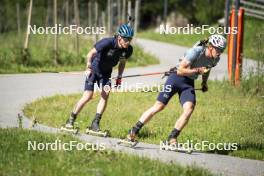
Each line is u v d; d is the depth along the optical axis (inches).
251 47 2623.0
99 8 3176.7
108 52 814.5
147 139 842.2
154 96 1261.1
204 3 4266.7
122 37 806.5
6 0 3474.4
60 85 1407.5
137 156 657.6
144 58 2103.8
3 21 3378.4
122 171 590.2
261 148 837.2
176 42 3171.8
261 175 664.4
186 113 753.0
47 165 602.9
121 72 845.2
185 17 4569.4
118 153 669.9
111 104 1148.5
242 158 760.3
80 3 3063.5
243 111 1139.9
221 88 1424.7
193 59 737.0
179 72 742.5
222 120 1033.5
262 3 3366.1
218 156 751.1
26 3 3412.9
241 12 1485.0
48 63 1755.7
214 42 733.9
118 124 954.1
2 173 578.9
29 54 1731.1
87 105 1124.5
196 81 1550.2
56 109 1074.7
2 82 1429.6
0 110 1050.7
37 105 1108.5
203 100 1252.5
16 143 686.5
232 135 912.9
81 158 629.3
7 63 1683.1
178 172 601.3
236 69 1469.0
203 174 609.6
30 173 577.6
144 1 4933.6
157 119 1014.4
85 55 1836.9
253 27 3061.0
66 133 800.3
